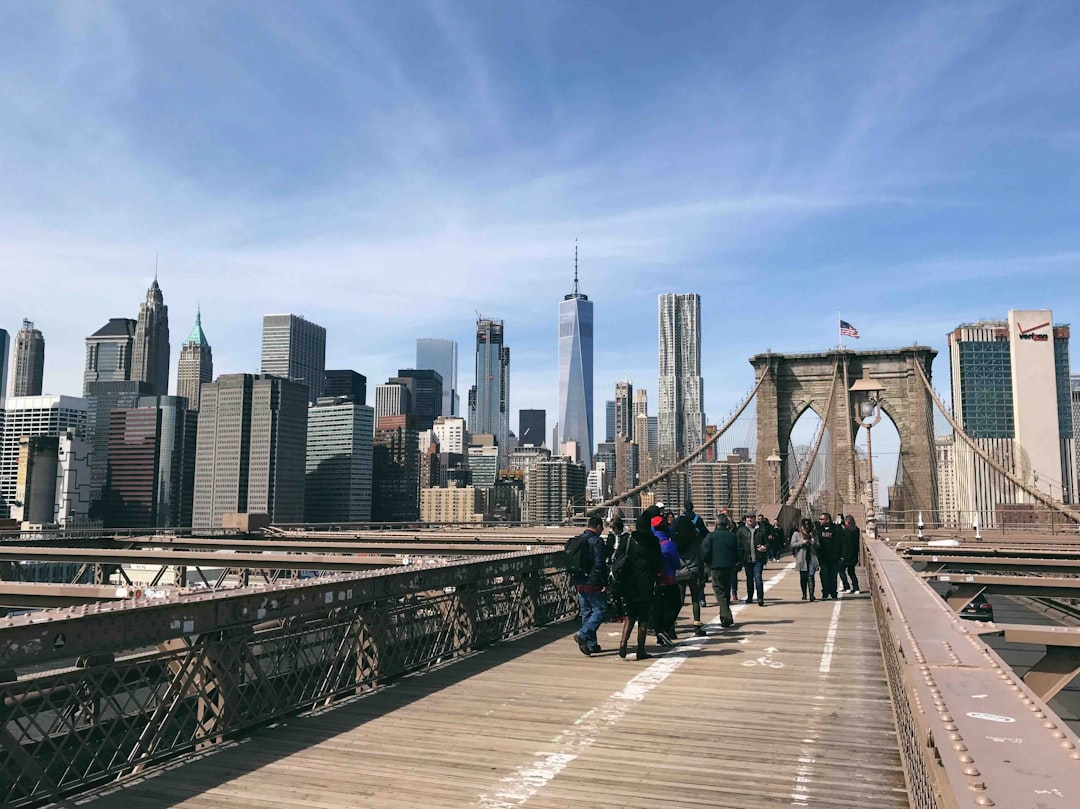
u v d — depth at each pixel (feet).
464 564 36.96
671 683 31.12
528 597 45.70
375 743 22.81
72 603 35.53
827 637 43.86
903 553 79.05
